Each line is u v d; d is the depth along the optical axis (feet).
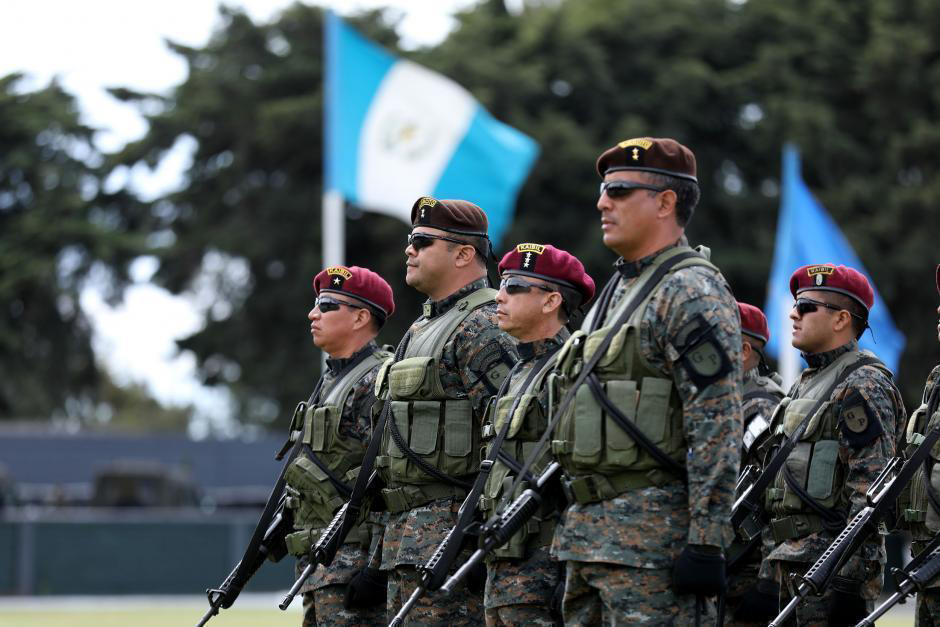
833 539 71.46
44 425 404.16
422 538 68.69
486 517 64.23
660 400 52.60
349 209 333.42
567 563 54.49
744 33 336.08
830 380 72.84
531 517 59.52
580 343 55.06
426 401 69.41
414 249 71.97
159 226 373.20
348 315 80.12
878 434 70.13
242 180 355.97
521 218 309.83
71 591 215.31
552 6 350.84
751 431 78.38
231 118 351.25
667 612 51.70
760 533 75.82
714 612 53.01
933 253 299.99
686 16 336.29
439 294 72.02
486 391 68.33
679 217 55.01
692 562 50.52
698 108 321.52
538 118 321.52
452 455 68.69
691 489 51.01
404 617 61.93
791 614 71.00
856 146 320.70
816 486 71.51
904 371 309.42
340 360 80.59
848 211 305.12
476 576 66.33
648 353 52.85
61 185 376.89
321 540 73.20
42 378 392.47
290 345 343.67
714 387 51.24
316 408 78.79
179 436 319.06
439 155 175.94
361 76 175.11
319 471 77.97
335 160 173.99
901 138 311.27
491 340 68.80
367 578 73.20
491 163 177.47
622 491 52.80
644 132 313.73
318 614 76.02
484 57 321.52
